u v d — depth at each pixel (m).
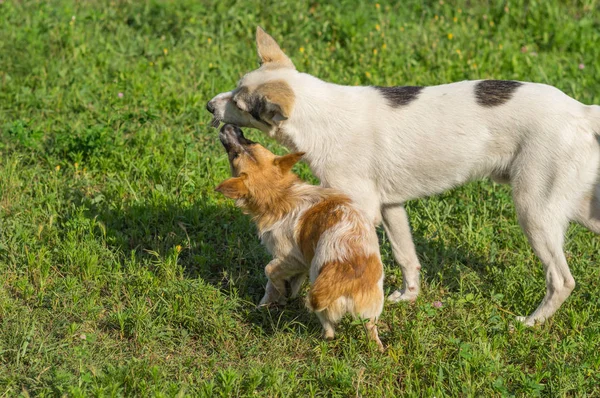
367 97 7.86
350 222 7.11
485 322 8.01
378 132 7.72
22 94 11.70
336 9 14.58
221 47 13.48
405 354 7.42
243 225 9.35
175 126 11.34
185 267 8.59
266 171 7.52
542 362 7.36
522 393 6.96
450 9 14.96
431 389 6.82
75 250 8.52
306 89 7.75
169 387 6.72
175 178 10.03
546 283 7.82
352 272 6.87
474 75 12.70
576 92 12.27
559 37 14.03
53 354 7.21
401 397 6.90
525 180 7.52
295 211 7.43
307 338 7.61
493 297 8.34
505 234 9.61
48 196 9.52
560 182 7.41
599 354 7.41
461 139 7.62
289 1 14.58
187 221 9.45
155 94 11.85
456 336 7.80
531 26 14.44
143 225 9.29
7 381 6.88
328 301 6.82
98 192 9.94
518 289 8.51
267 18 14.34
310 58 13.16
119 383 6.66
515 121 7.49
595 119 7.40
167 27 14.05
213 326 7.61
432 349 7.52
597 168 7.46
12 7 14.11
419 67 12.98
